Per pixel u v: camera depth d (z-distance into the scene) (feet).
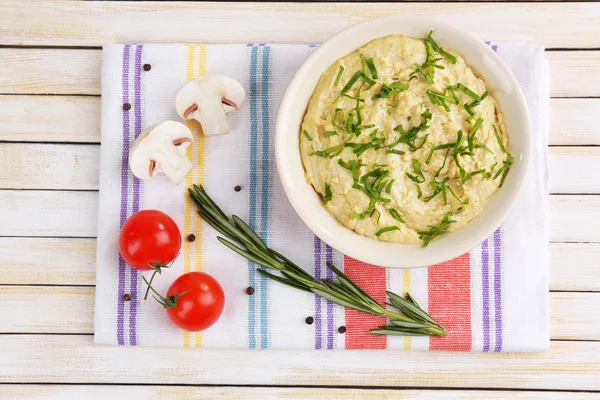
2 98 1.92
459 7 1.91
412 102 1.66
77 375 1.91
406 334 1.84
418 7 1.92
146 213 1.80
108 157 1.88
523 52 1.86
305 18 1.92
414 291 1.87
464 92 1.67
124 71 1.88
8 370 1.91
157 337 1.87
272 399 1.90
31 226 1.92
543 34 1.91
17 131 1.92
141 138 1.81
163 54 1.88
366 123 1.66
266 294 1.87
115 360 1.91
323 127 1.69
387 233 1.69
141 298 1.88
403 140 1.66
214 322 1.83
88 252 1.92
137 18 1.93
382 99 1.67
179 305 1.79
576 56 1.91
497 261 1.87
